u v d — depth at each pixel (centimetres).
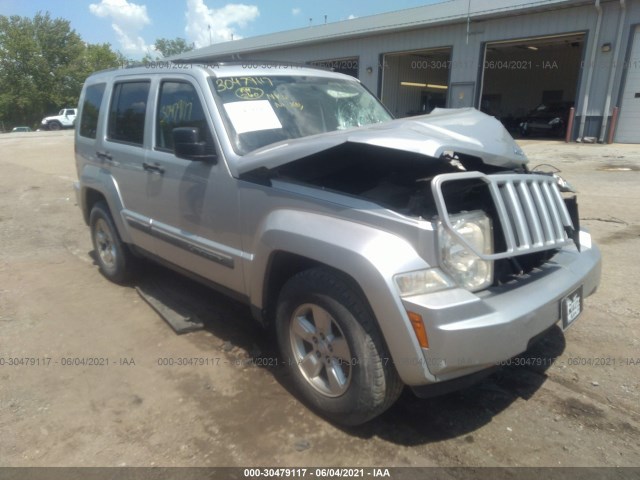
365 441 266
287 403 300
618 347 350
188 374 332
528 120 2170
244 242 315
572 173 1064
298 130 354
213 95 341
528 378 318
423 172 347
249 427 279
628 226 641
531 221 263
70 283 502
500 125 317
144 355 358
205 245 346
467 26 1908
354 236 248
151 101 400
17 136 3111
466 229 246
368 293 236
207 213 340
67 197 979
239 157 317
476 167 341
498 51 2655
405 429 276
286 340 296
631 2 1534
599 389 305
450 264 238
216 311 425
